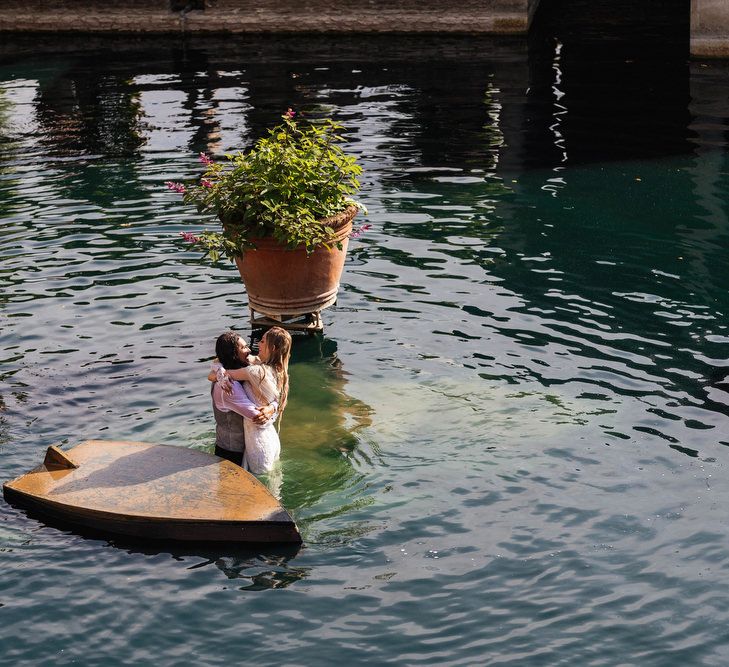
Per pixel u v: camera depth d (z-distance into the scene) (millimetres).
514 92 24219
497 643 7270
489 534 8492
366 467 9547
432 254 14695
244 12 32156
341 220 11961
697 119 21438
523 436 9961
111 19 32688
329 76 26406
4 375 11297
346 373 11367
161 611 7680
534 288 13445
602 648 7199
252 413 9445
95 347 11977
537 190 17438
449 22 30891
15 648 7305
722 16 26375
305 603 7734
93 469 9312
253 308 12430
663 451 9625
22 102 24578
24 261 14586
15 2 33000
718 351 11578
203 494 8875
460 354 11695
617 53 28016
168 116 22828
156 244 15203
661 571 7977
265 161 11844
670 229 15477
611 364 11352
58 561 8312
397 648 7242
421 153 19703
